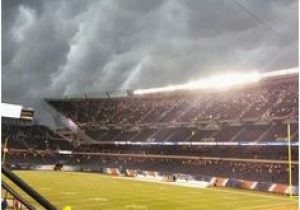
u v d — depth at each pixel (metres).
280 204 40.25
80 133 93.75
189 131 76.81
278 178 56.16
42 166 85.06
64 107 100.12
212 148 69.88
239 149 66.06
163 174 69.56
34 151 88.44
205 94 84.00
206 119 75.44
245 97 76.31
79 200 38.28
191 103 84.19
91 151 88.19
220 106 77.62
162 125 82.75
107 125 92.00
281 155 59.91
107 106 97.88
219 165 66.56
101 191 45.97
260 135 64.19
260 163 61.41
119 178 67.31
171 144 75.44
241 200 42.56
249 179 58.75
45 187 47.78
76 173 76.38
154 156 77.25
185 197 43.56
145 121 86.19
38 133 94.06
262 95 73.62
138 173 73.38
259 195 48.16
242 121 70.19
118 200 39.19
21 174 67.12
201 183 60.88
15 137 89.12
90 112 97.81
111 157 84.12
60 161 89.38
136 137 83.44
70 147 91.62
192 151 72.44
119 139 85.69
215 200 41.78
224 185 59.62
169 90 85.25
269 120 66.06
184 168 70.38
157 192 47.31
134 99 94.94
